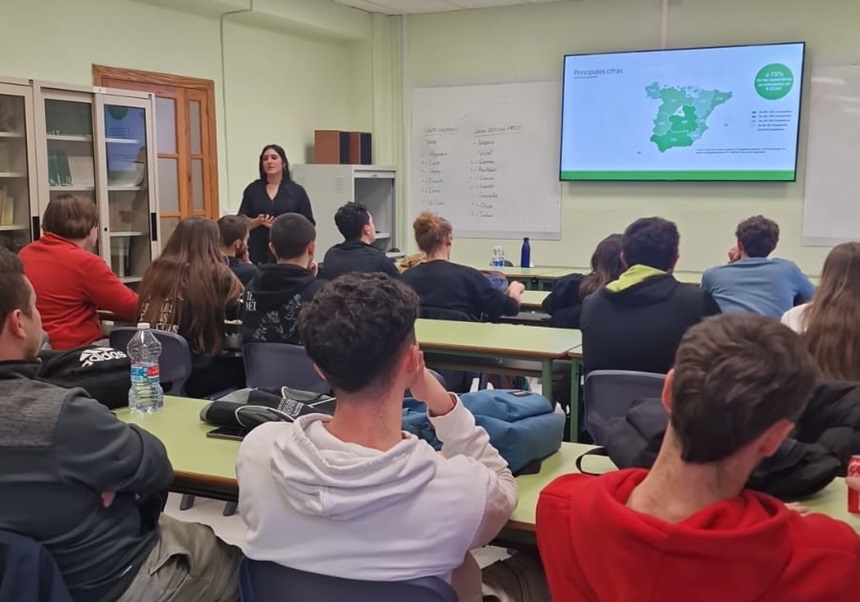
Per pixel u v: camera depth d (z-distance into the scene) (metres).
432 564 1.27
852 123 6.13
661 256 2.93
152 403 2.37
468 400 1.90
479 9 7.27
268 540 1.32
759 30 6.34
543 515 1.19
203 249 3.30
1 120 4.54
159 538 1.67
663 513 1.05
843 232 6.26
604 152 6.88
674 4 6.57
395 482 1.25
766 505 1.05
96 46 5.35
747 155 6.43
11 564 1.38
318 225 7.18
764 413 0.98
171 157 6.05
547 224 7.25
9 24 4.79
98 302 3.62
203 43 6.22
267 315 3.12
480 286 4.04
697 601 0.98
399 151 7.75
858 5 6.00
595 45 6.90
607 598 1.05
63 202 3.62
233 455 1.97
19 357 1.55
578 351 3.20
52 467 1.42
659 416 1.69
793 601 0.98
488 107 7.35
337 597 1.29
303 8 6.67
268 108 6.91
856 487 1.54
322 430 1.32
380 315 1.30
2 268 1.53
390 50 7.70
